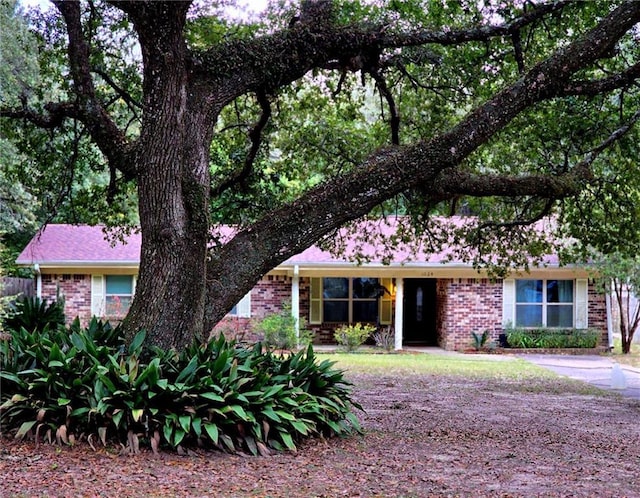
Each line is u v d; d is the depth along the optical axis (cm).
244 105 1200
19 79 1466
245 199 1224
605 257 1930
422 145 768
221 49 770
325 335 2250
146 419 605
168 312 702
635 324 2056
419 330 2338
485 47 1048
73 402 608
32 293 2062
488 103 780
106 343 712
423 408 1058
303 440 697
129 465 551
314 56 809
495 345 2102
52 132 1075
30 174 1201
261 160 1221
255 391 654
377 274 2073
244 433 638
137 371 629
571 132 1130
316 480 557
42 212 2327
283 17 1000
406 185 770
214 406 626
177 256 704
